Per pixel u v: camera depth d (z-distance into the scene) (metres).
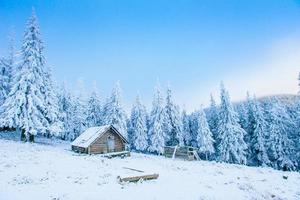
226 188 14.62
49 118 33.03
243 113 58.06
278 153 45.69
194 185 14.86
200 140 53.19
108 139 32.88
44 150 25.98
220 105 50.81
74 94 60.47
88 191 11.85
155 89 58.56
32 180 13.31
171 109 58.06
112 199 10.83
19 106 29.30
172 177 17.25
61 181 13.57
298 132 47.44
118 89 51.78
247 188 14.79
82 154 28.72
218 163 33.03
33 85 30.53
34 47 31.50
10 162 17.42
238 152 47.06
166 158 37.47
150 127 59.78
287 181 19.02
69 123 52.38
